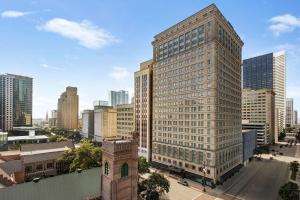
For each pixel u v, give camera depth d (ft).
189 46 286.66
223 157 266.36
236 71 325.21
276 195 212.84
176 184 244.83
